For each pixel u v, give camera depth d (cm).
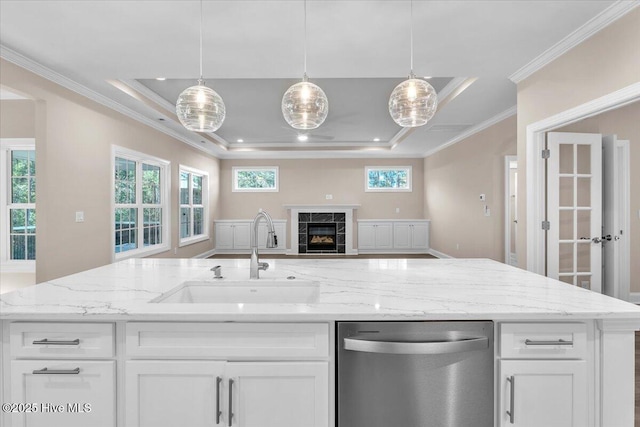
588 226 340
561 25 263
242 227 888
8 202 427
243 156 898
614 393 126
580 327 127
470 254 638
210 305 134
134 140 498
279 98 498
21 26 263
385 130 706
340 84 439
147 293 152
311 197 911
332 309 128
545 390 127
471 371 128
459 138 680
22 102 416
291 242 892
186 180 730
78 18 251
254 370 126
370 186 915
